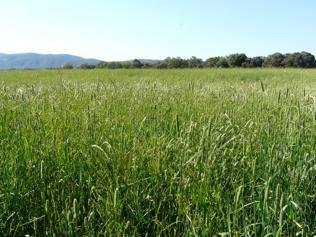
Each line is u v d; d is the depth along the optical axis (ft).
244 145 13.07
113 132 14.32
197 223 9.64
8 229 10.12
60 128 14.42
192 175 11.11
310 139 14.10
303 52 242.99
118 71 112.47
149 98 24.04
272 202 10.19
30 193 10.96
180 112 19.30
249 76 86.84
